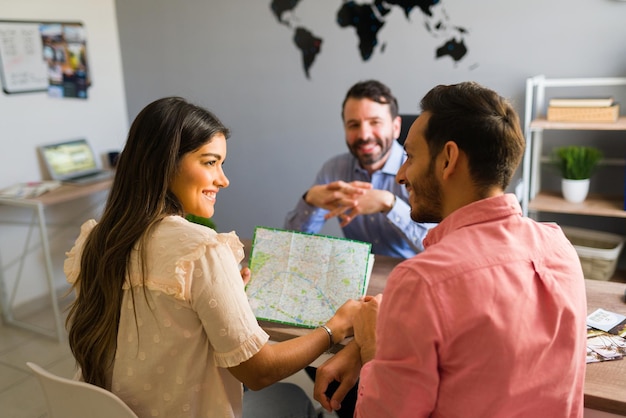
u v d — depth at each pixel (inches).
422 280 31.2
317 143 132.0
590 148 100.7
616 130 104.7
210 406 43.6
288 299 54.6
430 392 31.7
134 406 43.6
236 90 136.3
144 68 143.5
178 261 39.7
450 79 116.0
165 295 40.8
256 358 41.9
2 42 116.0
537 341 32.1
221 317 40.5
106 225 43.4
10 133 119.1
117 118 145.6
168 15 137.4
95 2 136.5
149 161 42.5
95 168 134.7
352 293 53.9
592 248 101.2
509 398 31.9
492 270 31.6
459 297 30.7
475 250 32.4
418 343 30.9
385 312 32.8
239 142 139.5
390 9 116.9
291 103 131.9
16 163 120.7
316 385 47.2
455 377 31.6
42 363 103.7
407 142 36.5
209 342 42.6
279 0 126.2
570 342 33.9
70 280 48.2
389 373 32.4
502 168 33.8
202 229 41.9
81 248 47.6
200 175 44.4
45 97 125.8
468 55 113.1
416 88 119.3
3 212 119.9
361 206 76.7
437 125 34.0
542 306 32.9
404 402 32.1
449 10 112.1
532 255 33.4
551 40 106.4
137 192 42.6
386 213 76.7
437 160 34.6
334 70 125.5
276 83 132.0
